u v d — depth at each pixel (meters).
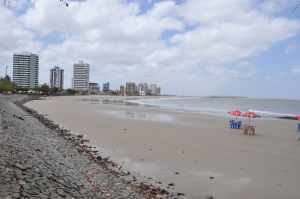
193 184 9.86
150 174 10.87
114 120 30.61
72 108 51.50
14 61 164.62
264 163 13.01
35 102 72.62
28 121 22.88
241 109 72.19
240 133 23.39
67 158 11.26
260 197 8.85
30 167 7.85
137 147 15.77
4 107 32.47
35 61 169.38
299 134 23.75
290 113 62.22
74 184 7.89
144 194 8.48
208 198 8.61
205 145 16.98
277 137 21.75
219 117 39.75
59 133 20.02
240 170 11.74
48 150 11.65
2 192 5.71
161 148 15.65
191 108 67.75
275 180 10.52
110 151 14.68
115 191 8.26
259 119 40.75
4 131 12.95
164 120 32.38
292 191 9.41
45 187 6.78
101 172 10.26
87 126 24.81
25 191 6.13
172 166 12.06
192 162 12.80
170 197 8.48
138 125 26.27
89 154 13.57
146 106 69.19
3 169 6.93
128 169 11.45
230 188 9.57
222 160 13.33
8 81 119.75
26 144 11.23
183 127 25.84
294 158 14.18
